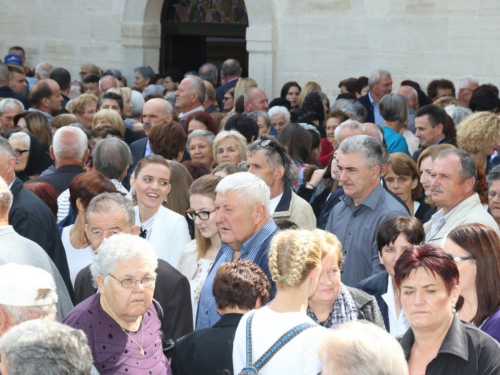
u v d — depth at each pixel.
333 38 18.33
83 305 5.40
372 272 7.16
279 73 19.02
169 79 18.48
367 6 17.84
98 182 7.42
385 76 15.06
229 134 9.71
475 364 4.52
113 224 6.34
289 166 7.88
